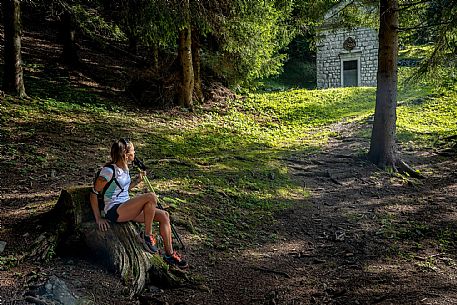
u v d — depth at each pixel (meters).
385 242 7.01
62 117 12.46
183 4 13.84
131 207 4.80
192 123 15.81
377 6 12.34
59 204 5.07
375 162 11.70
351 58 30.34
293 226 7.71
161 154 11.14
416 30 12.05
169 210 6.79
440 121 16.69
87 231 4.76
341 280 5.50
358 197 9.59
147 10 13.73
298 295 5.01
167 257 4.98
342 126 17.11
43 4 15.40
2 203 6.29
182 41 17.17
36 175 7.96
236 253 6.18
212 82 21.05
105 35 19.28
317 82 31.73
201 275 5.27
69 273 4.46
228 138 14.59
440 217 8.24
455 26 10.54
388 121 11.48
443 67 12.74
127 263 4.65
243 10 15.99
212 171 10.17
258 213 8.06
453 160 12.45
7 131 10.24
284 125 18.02
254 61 18.62
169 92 17.08
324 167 11.70
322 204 9.10
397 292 5.05
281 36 18.66
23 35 21.78
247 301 4.77
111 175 4.75
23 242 4.82
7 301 3.80
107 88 17.28
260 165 11.38
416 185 10.45
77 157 9.52
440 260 6.22
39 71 16.75
